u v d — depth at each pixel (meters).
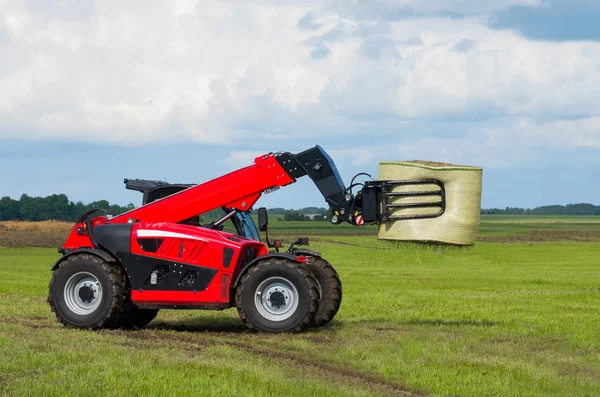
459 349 12.89
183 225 15.25
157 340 13.25
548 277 38.41
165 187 16.52
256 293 14.45
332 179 15.43
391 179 14.93
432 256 70.00
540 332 15.43
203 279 14.80
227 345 12.84
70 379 9.54
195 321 16.92
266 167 15.61
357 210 15.28
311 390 9.52
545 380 10.66
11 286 26.97
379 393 9.70
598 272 44.78
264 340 13.56
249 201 15.78
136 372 9.98
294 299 14.41
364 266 55.81
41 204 156.25
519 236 129.25
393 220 14.98
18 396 8.70
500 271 46.25
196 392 9.09
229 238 15.02
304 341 13.27
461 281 34.31
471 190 14.66
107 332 14.36
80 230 15.63
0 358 10.72
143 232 15.04
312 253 15.62
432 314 18.59
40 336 13.17
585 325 16.42
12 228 93.62
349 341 13.53
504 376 10.85
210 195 15.78
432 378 10.58
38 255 62.72
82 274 14.92
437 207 14.74
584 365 12.06
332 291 15.39
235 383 9.55
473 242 14.77
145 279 14.98
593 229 184.88
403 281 34.03
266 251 15.59
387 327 15.75
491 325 16.38
